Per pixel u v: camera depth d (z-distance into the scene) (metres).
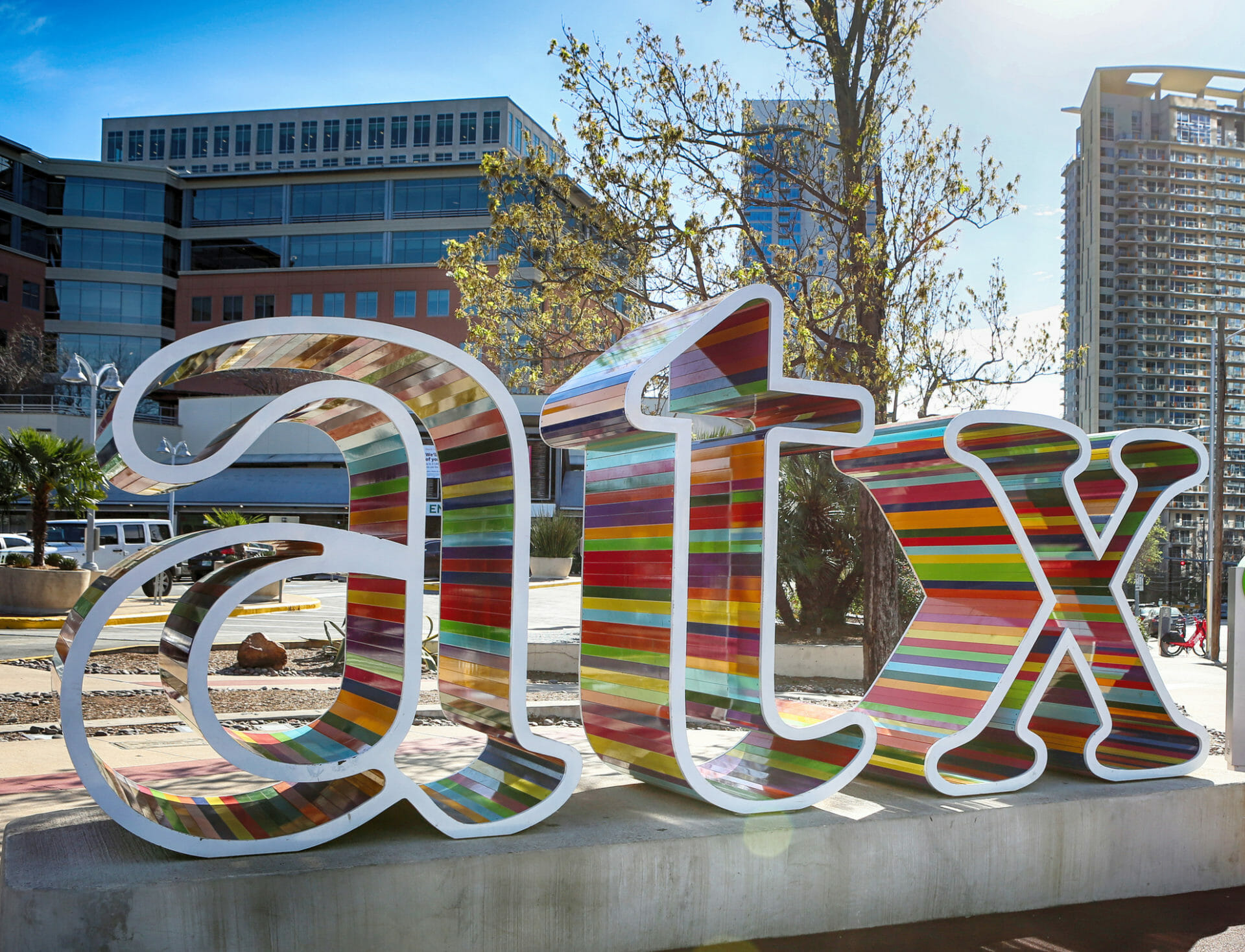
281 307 73.81
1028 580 5.19
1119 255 145.25
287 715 9.20
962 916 4.63
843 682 14.62
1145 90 147.62
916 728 5.29
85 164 75.62
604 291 11.73
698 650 5.04
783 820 4.39
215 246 76.81
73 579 20.25
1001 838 4.73
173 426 53.91
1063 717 5.58
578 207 11.82
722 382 4.89
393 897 3.58
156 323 76.62
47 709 9.20
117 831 3.95
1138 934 4.50
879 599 10.74
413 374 4.22
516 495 4.10
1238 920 4.76
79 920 3.23
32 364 68.94
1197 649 26.94
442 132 101.75
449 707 4.82
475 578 4.53
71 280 75.81
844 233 11.27
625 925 3.96
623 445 4.86
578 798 4.77
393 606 4.07
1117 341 144.75
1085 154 150.12
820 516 18.28
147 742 7.61
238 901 3.39
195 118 108.19
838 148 11.18
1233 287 145.25
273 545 4.23
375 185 73.56
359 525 4.73
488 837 3.99
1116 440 5.41
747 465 4.69
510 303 12.59
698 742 8.00
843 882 4.38
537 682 13.24
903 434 5.32
